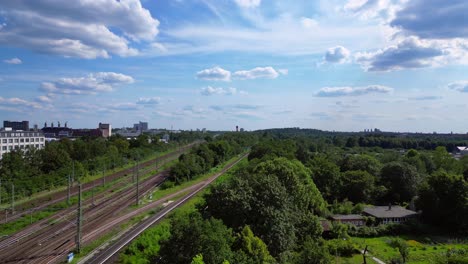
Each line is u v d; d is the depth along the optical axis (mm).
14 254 66062
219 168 195375
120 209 102750
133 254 64812
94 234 78438
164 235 72000
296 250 70812
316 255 59000
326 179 130000
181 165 155375
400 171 131500
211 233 48094
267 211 64188
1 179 120438
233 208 65625
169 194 126188
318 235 78812
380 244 86500
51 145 166875
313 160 165250
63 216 94000
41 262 62250
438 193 102938
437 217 102562
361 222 100312
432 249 83000
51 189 129000
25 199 114375
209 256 46250
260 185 69375
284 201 69188
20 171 132875
